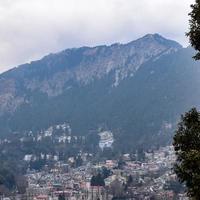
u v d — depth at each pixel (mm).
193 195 32312
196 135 33781
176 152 34156
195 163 31844
